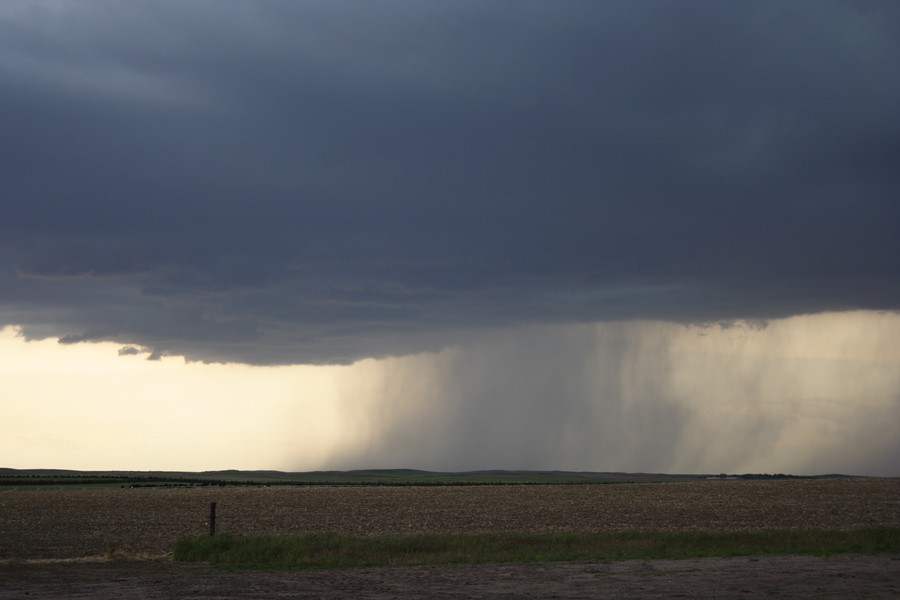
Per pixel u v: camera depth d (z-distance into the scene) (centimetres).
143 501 9675
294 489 13300
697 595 2278
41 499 10106
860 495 9956
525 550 3709
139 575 3033
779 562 3073
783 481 14212
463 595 2352
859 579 2580
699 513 7444
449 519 6900
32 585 2750
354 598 2334
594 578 2678
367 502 9425
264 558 3509
